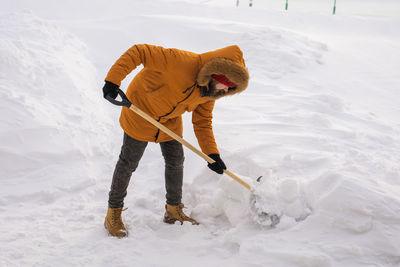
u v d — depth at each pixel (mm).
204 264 2391
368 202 2391
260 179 2734
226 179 2844
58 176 3279
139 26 7977
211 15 13344
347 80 6734
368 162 3232
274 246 2334
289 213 2541
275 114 4543
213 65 2160
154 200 3086
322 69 7160
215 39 7820
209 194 3086
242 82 2215
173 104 2412
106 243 2566
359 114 5008
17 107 3619
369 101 5883
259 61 7074
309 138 3723
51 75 4402
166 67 2270
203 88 2328
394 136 4320
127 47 6977
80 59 5473
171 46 7449
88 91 4652
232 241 2533
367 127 4527
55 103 4027
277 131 3951
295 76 6672
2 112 3529
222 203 2869
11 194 3016
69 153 3486
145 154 3826
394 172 3004
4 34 4961
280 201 2584
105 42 6996
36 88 4051
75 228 2734
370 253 2227
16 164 3273
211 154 2621
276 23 12531
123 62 2281
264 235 2428
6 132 3389
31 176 3248
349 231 2354
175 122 2635
